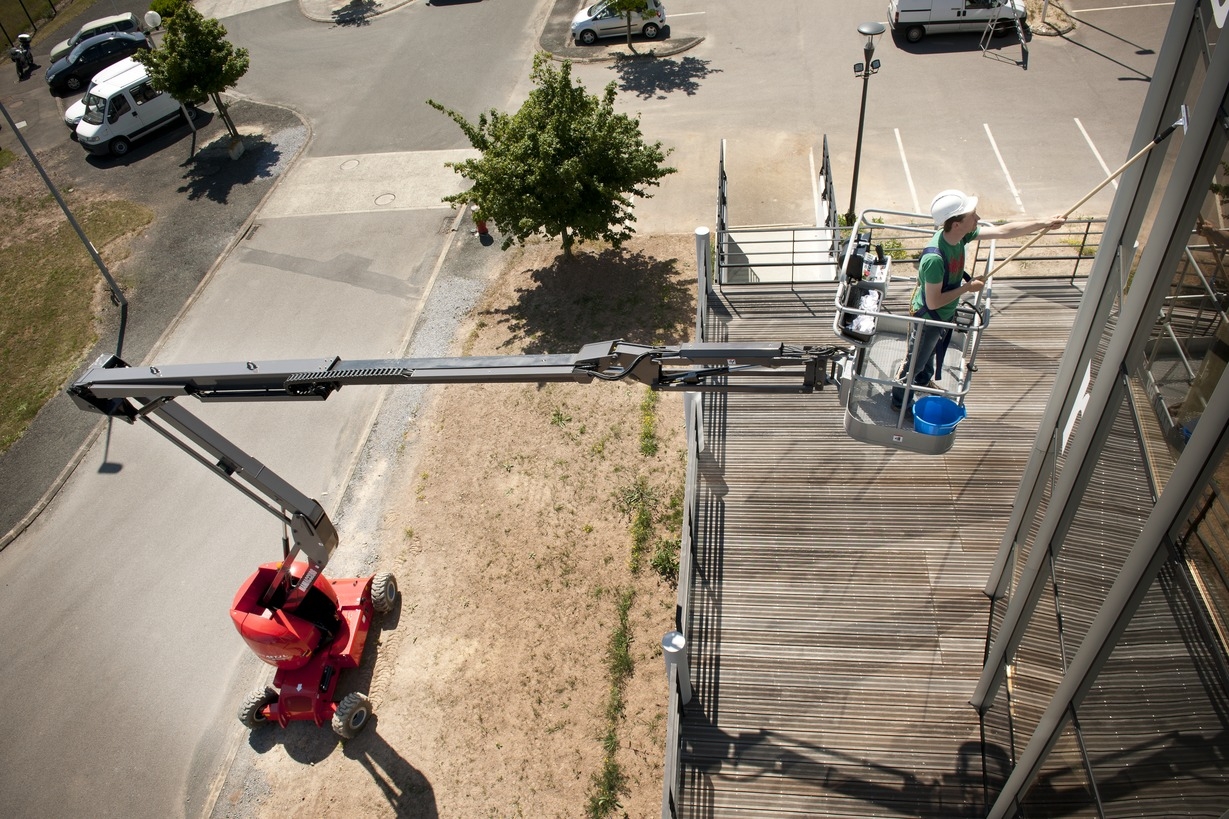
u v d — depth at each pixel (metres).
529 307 18.94
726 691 8.81
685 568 9.12
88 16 36.88
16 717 13.23
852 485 10.31
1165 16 24.98
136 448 17.25
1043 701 7.75
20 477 17.12
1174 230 5.12
